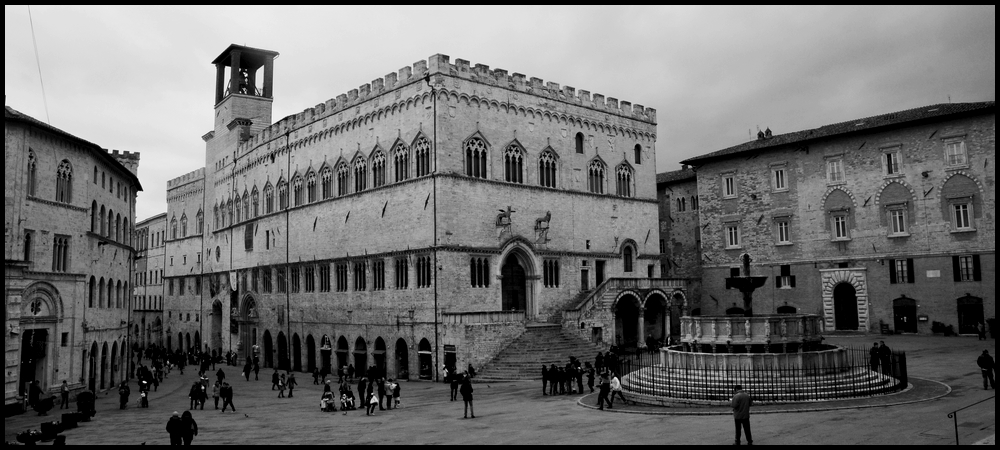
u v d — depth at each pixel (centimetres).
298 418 4197
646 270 8294
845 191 7781
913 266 7244
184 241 11825
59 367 5050
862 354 5462
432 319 6425
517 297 7119
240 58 10338
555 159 7525
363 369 7344
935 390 3816
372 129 7394
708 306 8919
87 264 5438
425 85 6706
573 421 3447
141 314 13125
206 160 11256
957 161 7006
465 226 6638
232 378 7750
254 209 9525
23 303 4694
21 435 3150
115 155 9750
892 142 7462
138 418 4425
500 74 7106
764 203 8450
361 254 7369
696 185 9669
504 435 3119
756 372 3878
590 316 6981
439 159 6512
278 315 8769
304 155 8475
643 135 8525
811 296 7975
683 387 3900
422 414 4081
